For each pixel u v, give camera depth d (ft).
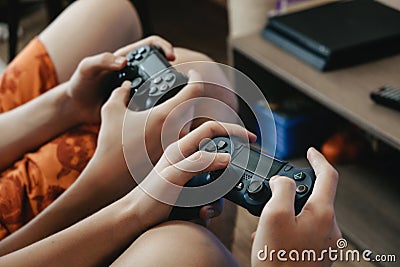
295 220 1.62
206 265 1.77
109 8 3.28
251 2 4.94
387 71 3.76
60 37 3.24
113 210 1.98
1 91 3.22
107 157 2.25
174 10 7.95
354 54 3.85
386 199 3.90
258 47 4.28
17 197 2.69
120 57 2.53
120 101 2.35
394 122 3.27
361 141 4.33
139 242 1.87
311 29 4.09
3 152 2.81
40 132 2.81
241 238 2.79
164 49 2.63
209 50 6.86
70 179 2.73
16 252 1.97
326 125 4.53
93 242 1.94
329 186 1.71
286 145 4.50
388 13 4.24
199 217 1.98
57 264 1.93
